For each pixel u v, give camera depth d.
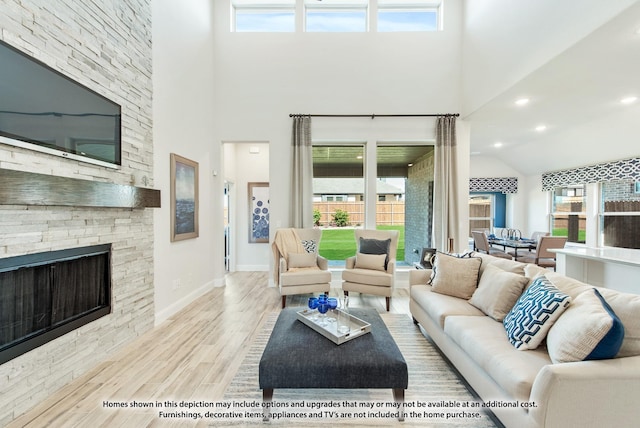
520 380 1.30
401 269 4.59
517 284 2.01
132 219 2.60
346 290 3.60
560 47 2.48
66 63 1.92
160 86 3.07
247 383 1.93
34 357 1.72
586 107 3.74
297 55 4.45
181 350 2.39
